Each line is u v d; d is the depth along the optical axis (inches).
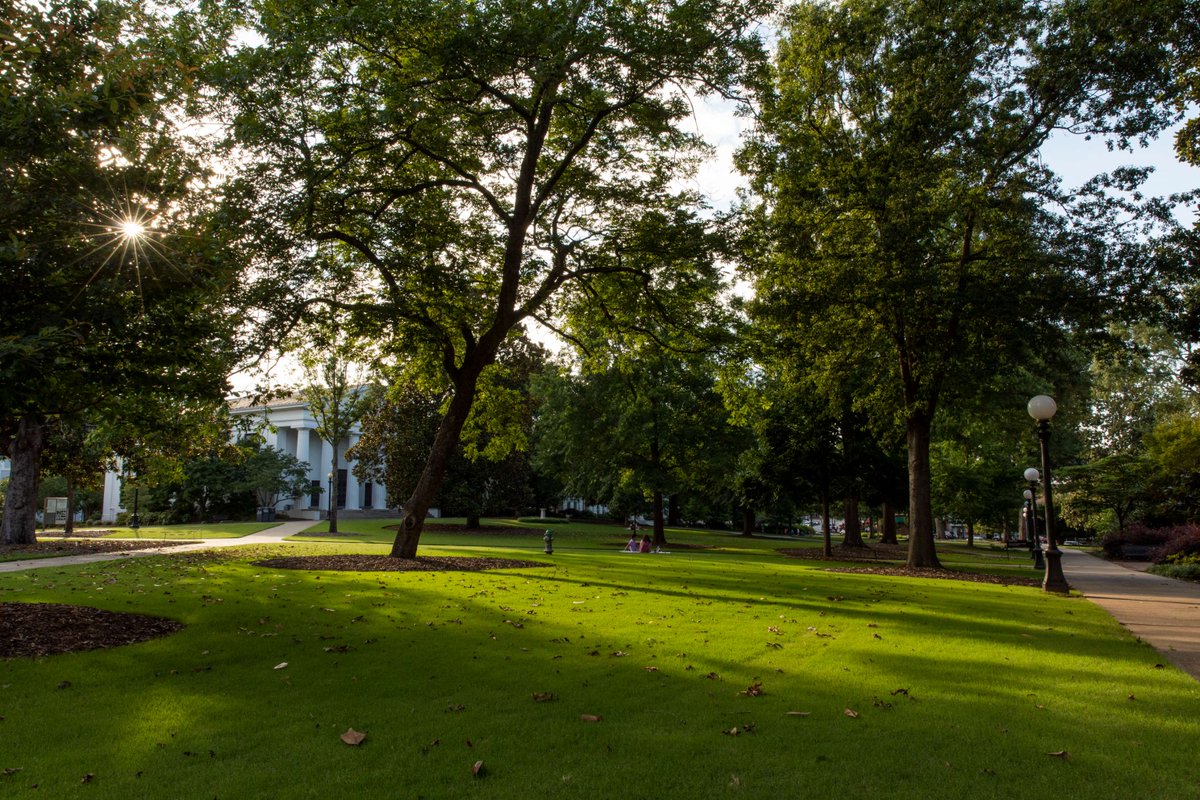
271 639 329.4
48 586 505.4
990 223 781.9
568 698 240.4
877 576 759.1
